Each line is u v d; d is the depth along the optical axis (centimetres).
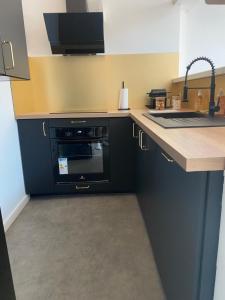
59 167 254
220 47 282
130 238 183
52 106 283
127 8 269
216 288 76
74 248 174
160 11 269
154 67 281
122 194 265
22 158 250
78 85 278
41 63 274
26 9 266
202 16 275
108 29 273
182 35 280
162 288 135
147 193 167
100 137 246
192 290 81
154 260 158
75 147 251
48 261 161
